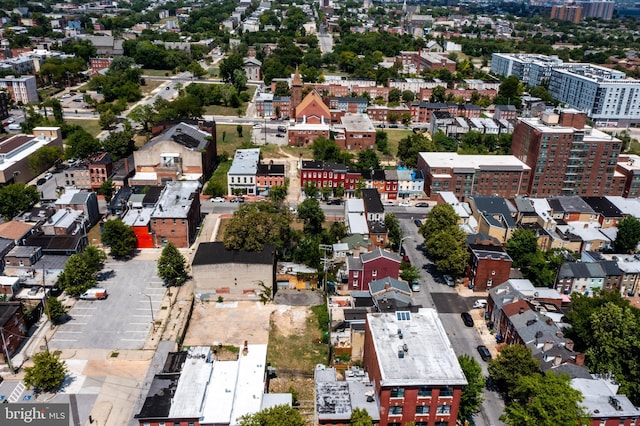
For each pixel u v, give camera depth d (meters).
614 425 94.38
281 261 156.12
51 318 125.50
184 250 164.12
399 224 188.88
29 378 103.88
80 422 99.62
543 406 91.56
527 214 185.25
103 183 194.38
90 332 125.38
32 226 163.88
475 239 158.00
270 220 153.88
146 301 138.25
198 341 124.19
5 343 113.00
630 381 106.44
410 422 93.38
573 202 192.75
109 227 155.00
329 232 171.50
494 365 108.88
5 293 135.12
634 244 169.00
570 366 106.50
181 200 171.75
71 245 154.75
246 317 134.25
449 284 150.00
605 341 109.06
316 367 108.50
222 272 138.88
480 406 107.19
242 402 96.81
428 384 91.06
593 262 153.12
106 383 109.62
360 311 126.94
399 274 149.75
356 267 143.88
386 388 91.25
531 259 151.38
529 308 123.44
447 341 102.19
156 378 100.38
